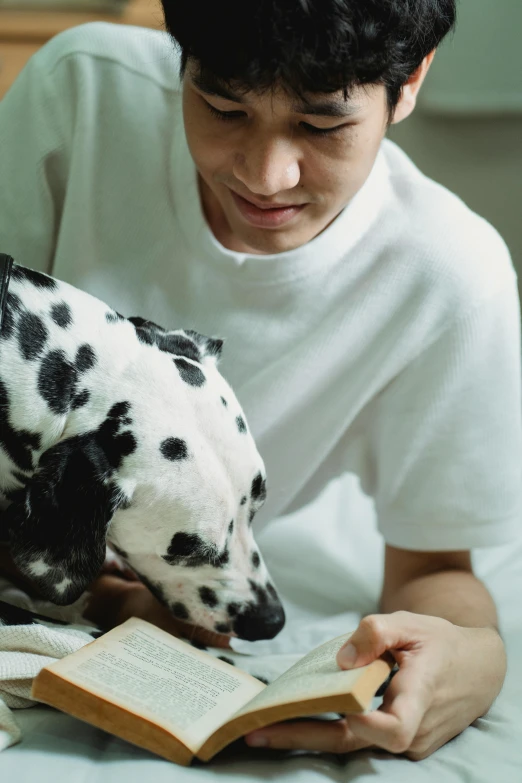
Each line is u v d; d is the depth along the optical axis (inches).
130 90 67.4
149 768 43.1
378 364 66.4
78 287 68.2
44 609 59.2
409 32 47.8
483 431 66.2
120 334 56.3
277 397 67.1
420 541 66.9
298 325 66.4
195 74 48.3
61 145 68.4
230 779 43.4
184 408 54.6
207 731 44.8
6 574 60.7
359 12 43.5
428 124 129.3
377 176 66.0
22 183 68.8
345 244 63.9
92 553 51.3
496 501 66.3
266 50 43.2
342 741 45.9
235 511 56.9
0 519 55.6
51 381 53.0
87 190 67.6
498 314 66.0
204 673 49.7
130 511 53.7
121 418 52.9
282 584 77.5
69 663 45.8
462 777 46.4
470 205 132.0
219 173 54.5
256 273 64.1
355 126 50.1
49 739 45.3
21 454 53.2
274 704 42.3
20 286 55.1
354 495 93.7
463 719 50.6
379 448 70.0
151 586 59.1
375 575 81.4
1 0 124.4
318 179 52.8
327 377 67.1
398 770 46.3
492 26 121.0
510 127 127.2
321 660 47.3
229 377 68.0
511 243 131.6
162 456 53.0
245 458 56.4
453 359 65.5
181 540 54.9
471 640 51.9
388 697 45.4
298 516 87.9
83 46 68.0
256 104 47.4
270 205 54.4
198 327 68.0
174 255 67.0
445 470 66.2
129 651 49.3
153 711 44.6
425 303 65.1
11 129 69.2
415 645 48.0
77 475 51.3
